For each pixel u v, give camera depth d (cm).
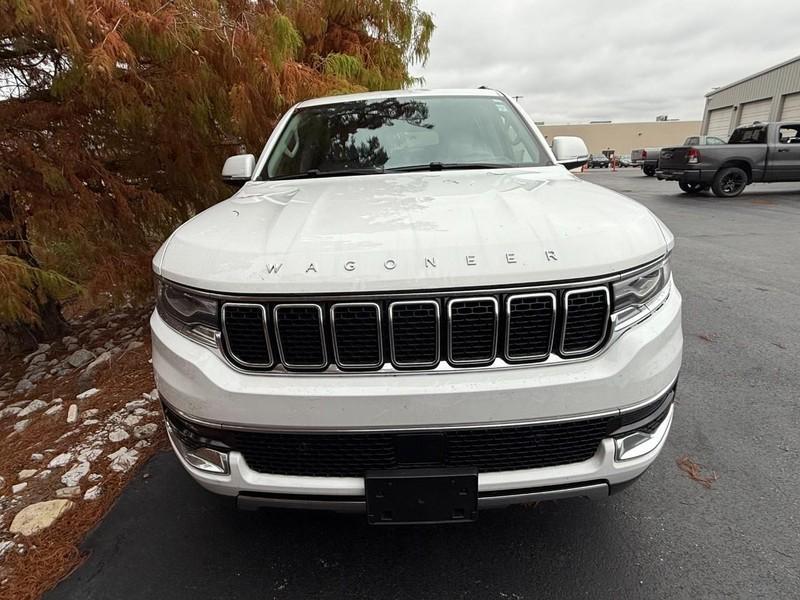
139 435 293
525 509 226
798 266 631
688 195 1455
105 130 429
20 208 405
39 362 474
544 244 159
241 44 394
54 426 317
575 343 160
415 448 159
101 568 201
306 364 159
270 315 158
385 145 297
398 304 153
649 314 172
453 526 218
